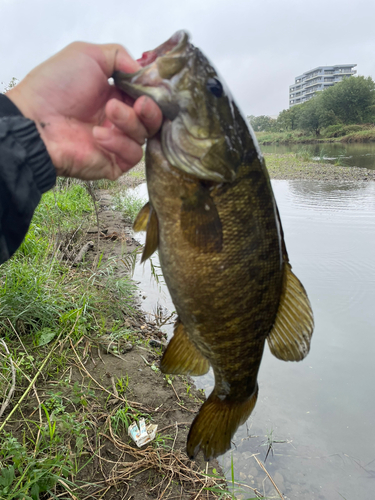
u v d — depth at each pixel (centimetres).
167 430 58
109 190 276
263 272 37
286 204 221
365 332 86
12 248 32
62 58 34
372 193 257
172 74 32
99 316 86
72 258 118
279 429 61
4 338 68
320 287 106
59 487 46
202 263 35
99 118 37
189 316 38
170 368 43
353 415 63
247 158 36
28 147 32
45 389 60
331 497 50
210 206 34
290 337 41
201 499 48
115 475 50
